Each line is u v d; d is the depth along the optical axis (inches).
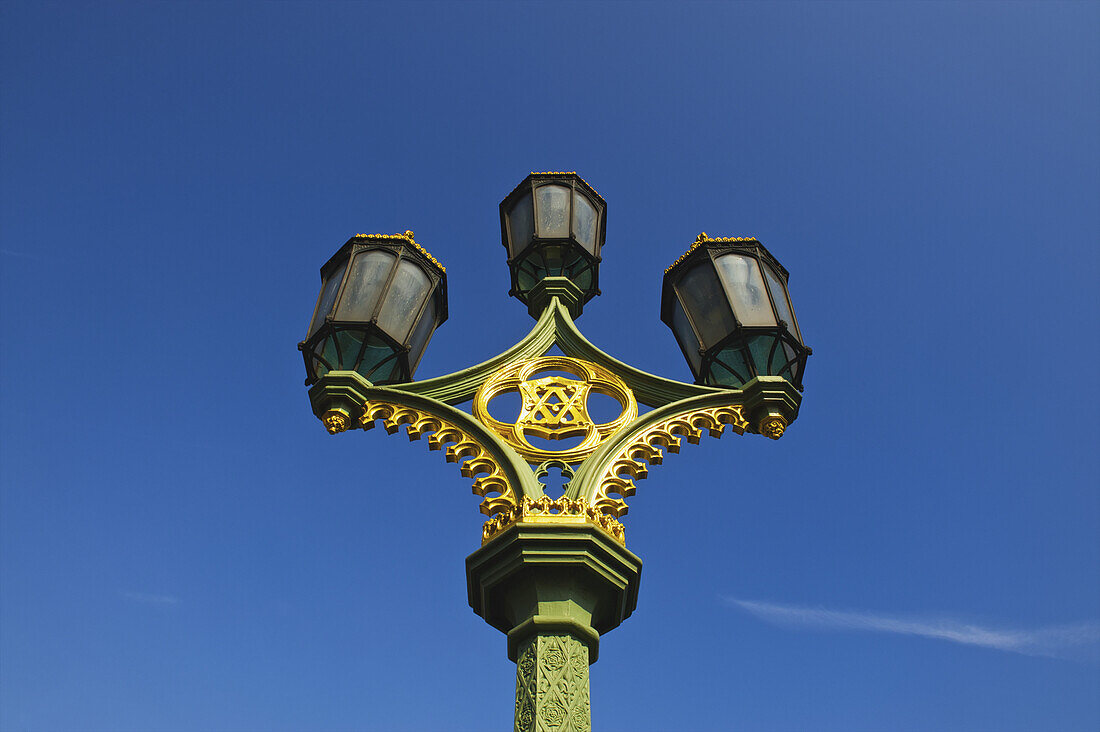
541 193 240.7
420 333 208.4
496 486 167.2
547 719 135.3
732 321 198.2
